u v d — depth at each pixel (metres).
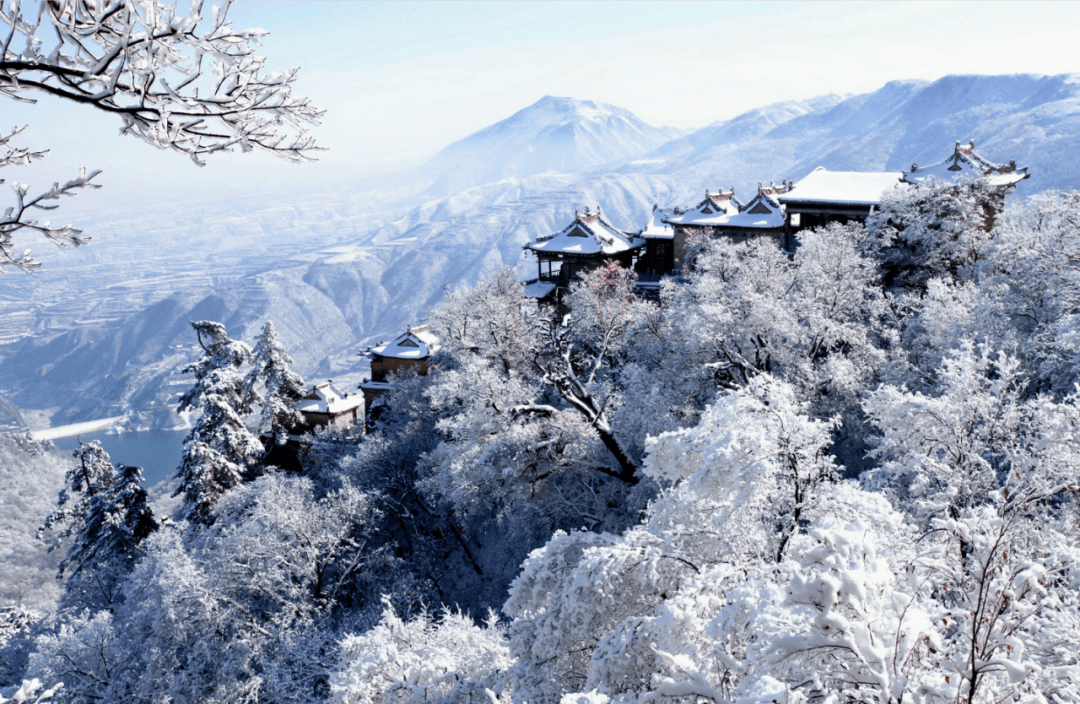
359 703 14.52
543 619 12.46
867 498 10.80
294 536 33.56
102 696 29.72
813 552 5.94
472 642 17.62
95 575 43.66
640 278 60.59
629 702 10.14
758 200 56.97
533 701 11.98
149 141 4.10
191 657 29.80
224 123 4.18
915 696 5.75
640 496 26.02
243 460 49.50
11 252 4.15
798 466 12.21
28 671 30.41
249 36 3.92
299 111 4.34
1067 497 13.03
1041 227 31.58
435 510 39.44
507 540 37.44
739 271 35.50
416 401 46.22
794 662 6.07
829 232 36.56
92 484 49.84
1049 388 21.94
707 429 12.18
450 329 43.72
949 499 13.52
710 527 12.19
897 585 7.82
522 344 37.88
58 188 4.05
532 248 61.41
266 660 29.06
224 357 50.88
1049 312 25.33
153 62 3.78
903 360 27.97
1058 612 7.29
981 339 24.56
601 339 38.22
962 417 15.12
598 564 11.95
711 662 9.18
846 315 32.50
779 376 29.34
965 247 36.88
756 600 8.80
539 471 30.19
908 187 39.81
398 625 18.20
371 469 41.41
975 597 6.24
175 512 53.59
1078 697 6.29
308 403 62.00
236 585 31.53
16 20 3.73
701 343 29.94
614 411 30.78
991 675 6.09
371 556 35.03
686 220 58.44
